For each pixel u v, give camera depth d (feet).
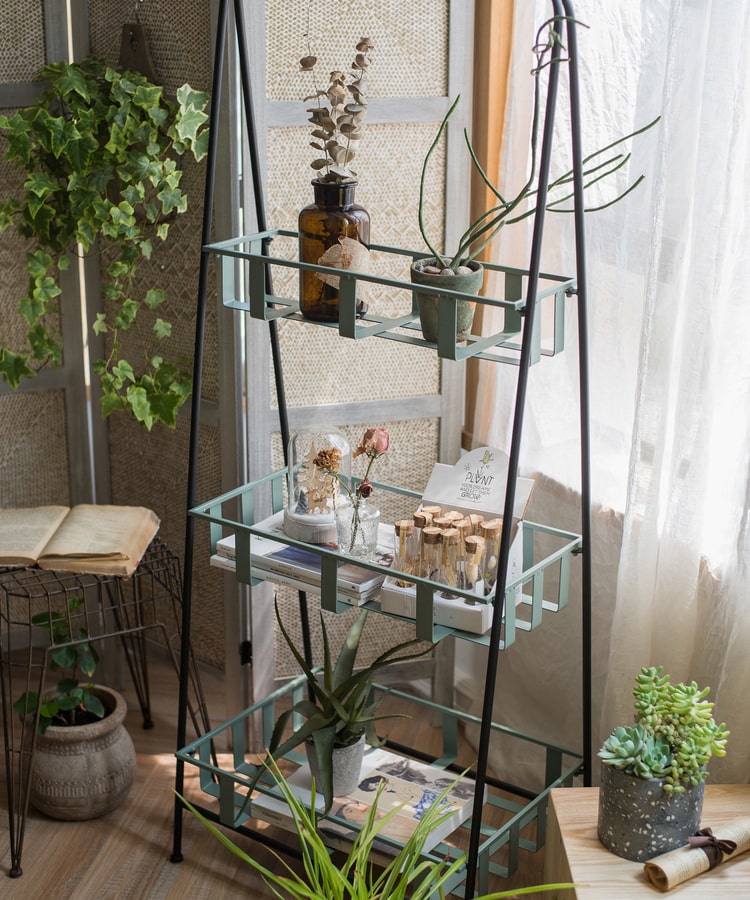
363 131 8.16
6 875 7.95
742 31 6.13
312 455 7.23
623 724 7.29
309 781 7.84
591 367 7.77
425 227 8.53
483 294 8.59
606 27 7.22
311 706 7.68
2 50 8.41
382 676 9.40
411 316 6.85
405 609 6.75
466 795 7.64
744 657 6.49
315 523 7.14
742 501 6.62
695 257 6.43
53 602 9.74
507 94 8.17
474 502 6.87
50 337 9.14
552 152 7.68
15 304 9.02
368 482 6.85
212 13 7.77
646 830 5.90
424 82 8.22
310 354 8.50
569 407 8.03
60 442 9.46
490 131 8.45
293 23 7.81
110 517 8.37
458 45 8.16
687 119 6.41
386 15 8.00
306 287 6.76
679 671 7.10
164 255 8.68
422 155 8.37
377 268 8.55
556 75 5.69
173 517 9.37
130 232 8.34
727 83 6.19
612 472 7.75
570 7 5.81
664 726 6.02
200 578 9.34
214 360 8.58
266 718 8.49
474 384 9.32
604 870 5.91
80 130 8.16
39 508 8.52
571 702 8.47
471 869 6.62
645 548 6.97
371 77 8.10
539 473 8.36
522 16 7.79
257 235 7.39
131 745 8.74
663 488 7.09
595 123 7.41
